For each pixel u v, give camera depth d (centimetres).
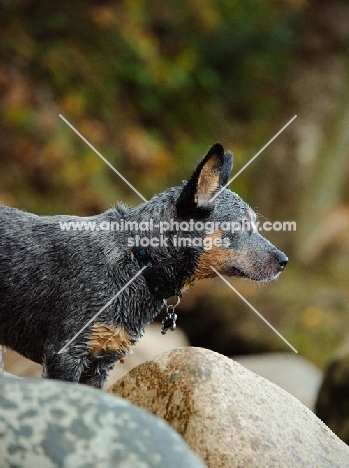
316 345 1273
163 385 554
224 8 1980
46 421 416
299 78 1638
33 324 631
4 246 633
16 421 414
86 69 1769
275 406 558
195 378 546
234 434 520
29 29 1761
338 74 1597
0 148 1628
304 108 1603
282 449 526
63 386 433
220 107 1964
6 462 406
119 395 570
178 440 425
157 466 410
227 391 542
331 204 1590
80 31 1786
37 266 626
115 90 1811
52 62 1736
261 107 1967
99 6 1786
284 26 1925
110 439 415
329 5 1623
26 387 428
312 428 567
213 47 1934
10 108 1653
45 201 1588
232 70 1977
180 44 1908
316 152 1572
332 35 1611
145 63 1822
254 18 1950
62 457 407
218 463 510
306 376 1066
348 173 1734
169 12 1892
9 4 1750
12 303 629
